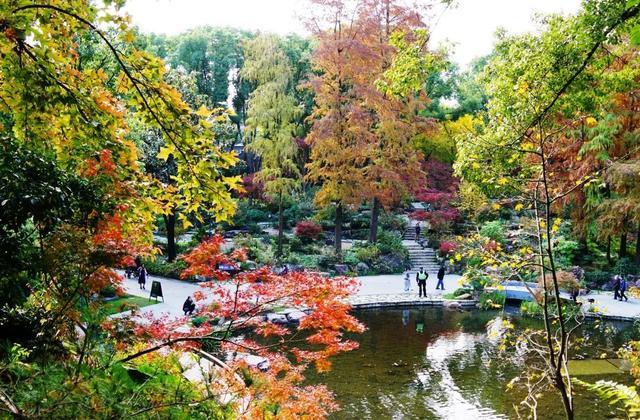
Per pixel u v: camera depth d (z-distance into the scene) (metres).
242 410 6.28
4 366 4.43
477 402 11.50
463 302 21.59
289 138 26.62
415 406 11.28
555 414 10.82
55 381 4.41
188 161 5.46
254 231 32.19
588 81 7.47
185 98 23.11
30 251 5.01
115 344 5.75
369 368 13.73
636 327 17.45
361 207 38.50
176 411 5.30
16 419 3.77
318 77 26.06
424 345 16.02
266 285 6.35
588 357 14.23
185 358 8.59
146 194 6.50
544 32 7.43
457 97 43.25
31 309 5.94
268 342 15.17
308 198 37.09
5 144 5.02
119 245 5.32
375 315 20.22
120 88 5.45
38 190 4.78
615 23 6.80
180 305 18.00
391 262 28.62
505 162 7.68
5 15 4.57
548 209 6.82
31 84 5.01
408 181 28.69
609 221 22.86
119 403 4.52
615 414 10.70
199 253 6.34
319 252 28.72
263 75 26.80
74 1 5.02
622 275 24.11
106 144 5.72
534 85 7.23
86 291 5.07
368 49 24.92
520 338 7.83
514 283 22.42
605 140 19.62
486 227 24.92
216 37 42.88
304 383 12.48
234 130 26.83
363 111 26.27
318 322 5.98
